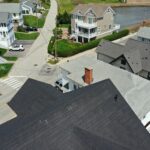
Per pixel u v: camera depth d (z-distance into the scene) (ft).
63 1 457.68
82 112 92.27
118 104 102.42
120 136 94.84
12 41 278.87
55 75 208.95
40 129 81.71
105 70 163.22
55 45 254.88
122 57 197.16
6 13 266.57
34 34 303.07
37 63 230.07
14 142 77.15
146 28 278.67
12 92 187.11
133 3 461.78
